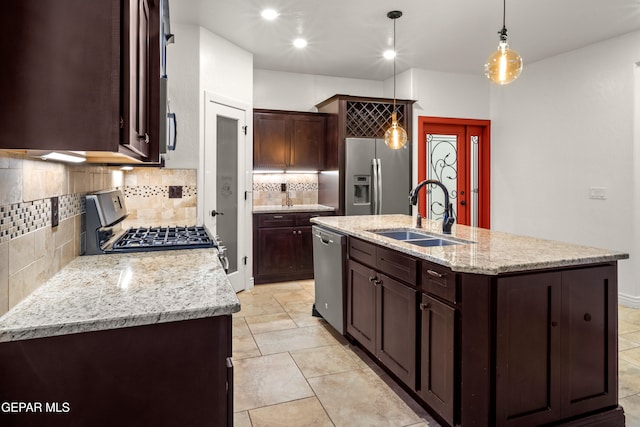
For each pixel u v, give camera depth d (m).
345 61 4.86
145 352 1.21
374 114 5.13
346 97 4.87
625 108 3.94
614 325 1.98
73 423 1.16
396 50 4.48
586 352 1.92
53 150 1.13
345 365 2.69
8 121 1.10
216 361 1.26
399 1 3.29
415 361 2.12
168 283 1.53
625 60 3.94
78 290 1.43
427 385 2.04
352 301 2.91
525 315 1.78
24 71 1.11
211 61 3.95
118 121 1.15
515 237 2.57
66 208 1.83
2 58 1.10
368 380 2.49
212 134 3.97
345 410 2.17
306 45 4.31
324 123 5.25
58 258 1.71
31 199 1.40
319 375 2.55
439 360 1.94
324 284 3.35
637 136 3.85
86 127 1.13
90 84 1.13
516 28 3.83
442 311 1.91
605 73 4.12
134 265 1.84
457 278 1.81
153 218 3.53
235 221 4.39
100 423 1.18
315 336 3.19
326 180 5.28
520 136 5.10
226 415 1.28
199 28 3.77
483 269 1.69
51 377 1.14
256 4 3.33
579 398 1.91
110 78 1.14
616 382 1.99
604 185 4.14
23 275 1.32
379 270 2.51
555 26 3.77
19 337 1.08
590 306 1.93
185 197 3.62
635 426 2.03
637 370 2.63
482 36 4.05
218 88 4.05
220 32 3.95
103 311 1.21
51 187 1.62
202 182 3.82
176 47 3.70
